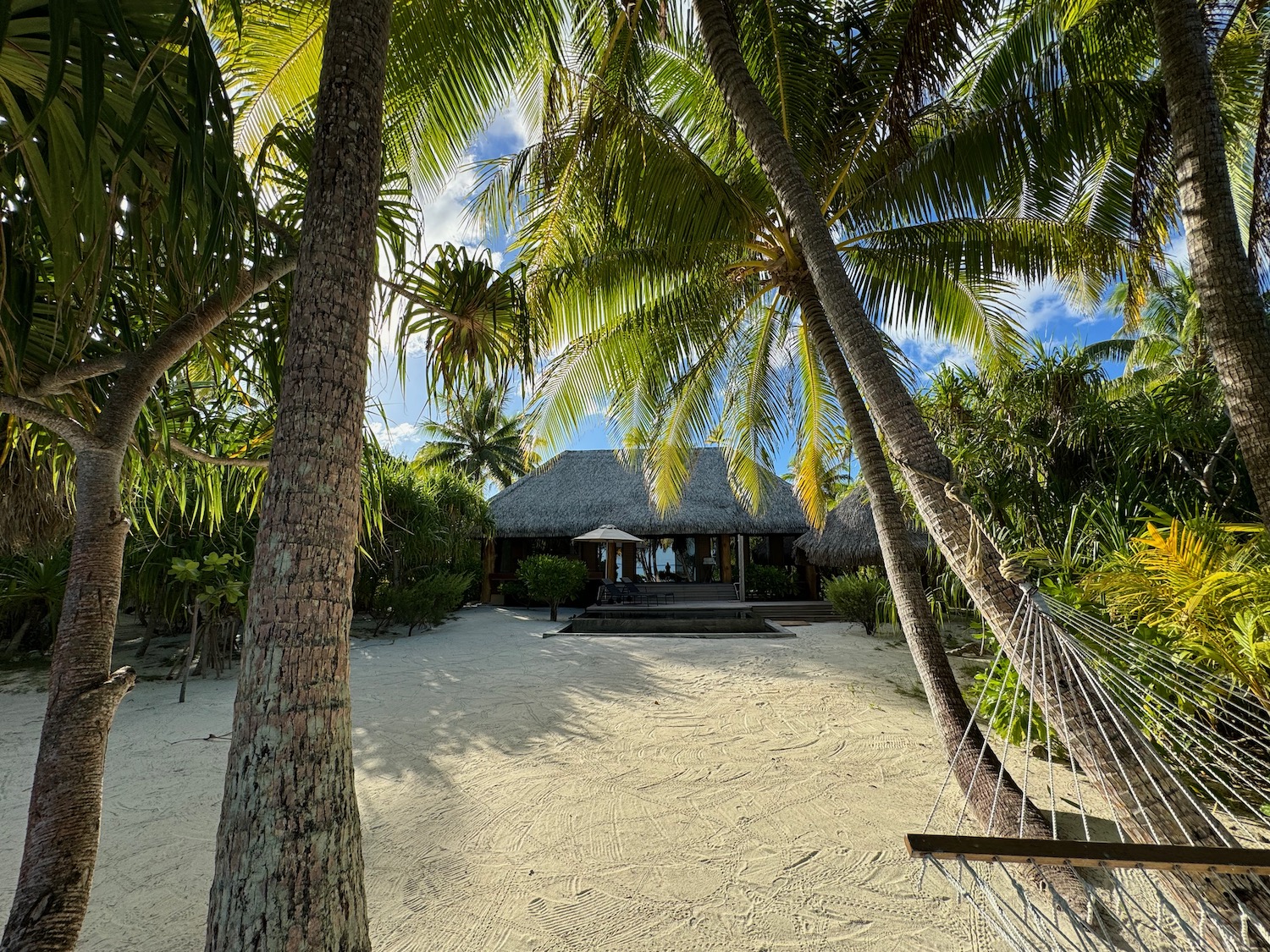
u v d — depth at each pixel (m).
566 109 4.99
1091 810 3.80
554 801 4.13
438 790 4.35
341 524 1.53
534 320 5.75
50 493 3.56
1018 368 7.50
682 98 6.39
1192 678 3.18
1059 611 2.84
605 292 6.64
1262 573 3.54
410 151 4.32
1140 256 5.39
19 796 4.27
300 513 1.47
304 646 1.42
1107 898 2.85
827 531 13.66
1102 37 4.94
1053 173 5.23
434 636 12.27
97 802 2.00
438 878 3.19
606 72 5.07
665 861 3.35
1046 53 4.99
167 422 3.16
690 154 5.16
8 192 1.90
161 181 1.96
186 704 6.75
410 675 8.31
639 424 9.60
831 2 4.94
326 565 1.49
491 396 3.66
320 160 1.66
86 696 2.02
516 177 5.59
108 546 2.15
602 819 3.86
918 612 4.43
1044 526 7.09
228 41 3.29
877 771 4.61
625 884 3.12
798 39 5.04
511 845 3.53
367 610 14.84
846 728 5.73
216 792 4.29
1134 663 2.80
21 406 1.98
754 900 2.97
